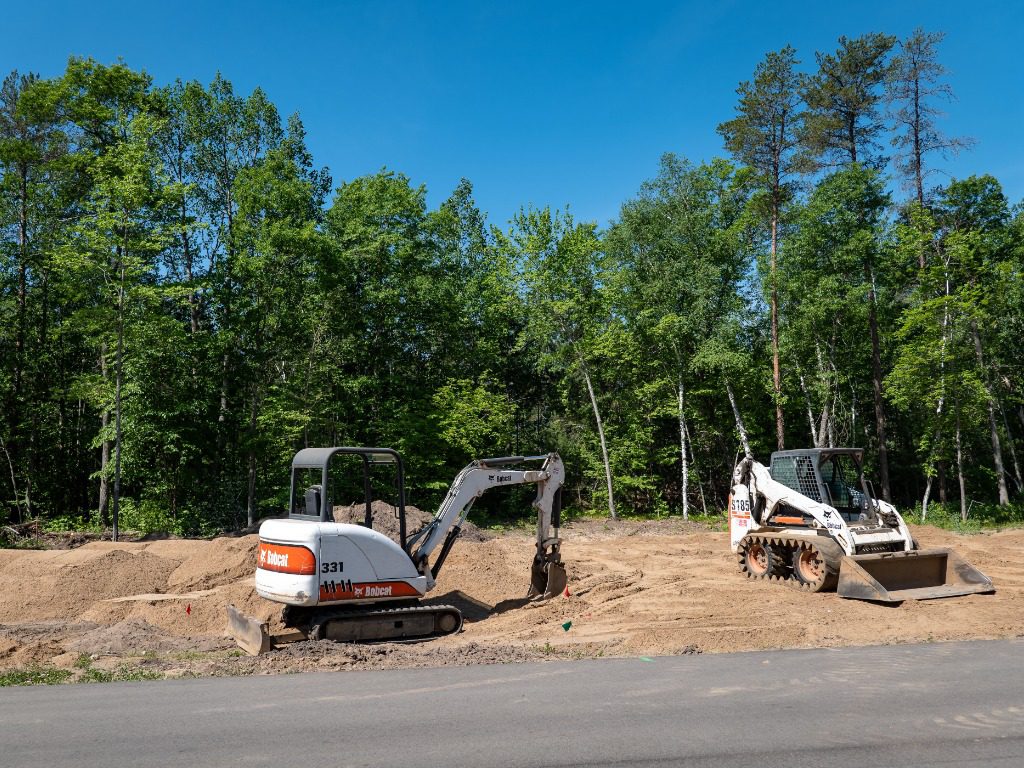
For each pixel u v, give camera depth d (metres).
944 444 27.62
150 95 26.97
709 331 31.41
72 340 29.22
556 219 30.14
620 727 5.39
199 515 25.34
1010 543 18.30
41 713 5.95
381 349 30.58
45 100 26.03
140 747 5.05
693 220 31.53
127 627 9.58
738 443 34.34
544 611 10.84
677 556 17.20
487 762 4.68
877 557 11.03
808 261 29.20
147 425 23.41
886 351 32.56
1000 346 31.92
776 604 10.52
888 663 7.39
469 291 34.25
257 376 27.41
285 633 9.72
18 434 27.70
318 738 5.21
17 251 28.02
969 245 26.80
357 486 25.20
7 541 20.86
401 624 9.48
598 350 30.58
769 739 5.10
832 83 29.77
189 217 24.64
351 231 28.52
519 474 11.38
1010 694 6.19
